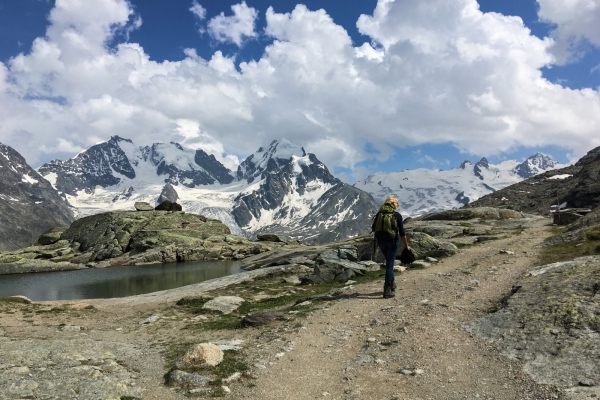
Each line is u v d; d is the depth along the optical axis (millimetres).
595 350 8219
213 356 9656
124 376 8898
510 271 17938
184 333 14000
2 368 8672
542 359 8523
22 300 22234
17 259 57812
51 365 9117
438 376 8445
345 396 7773
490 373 8398
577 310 10008
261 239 77250
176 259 63750
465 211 55125
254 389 8195
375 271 24172
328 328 12438
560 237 24188
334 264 24828
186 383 8438
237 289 24453
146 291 35188
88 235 72188
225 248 68875
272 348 10805
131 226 71000
